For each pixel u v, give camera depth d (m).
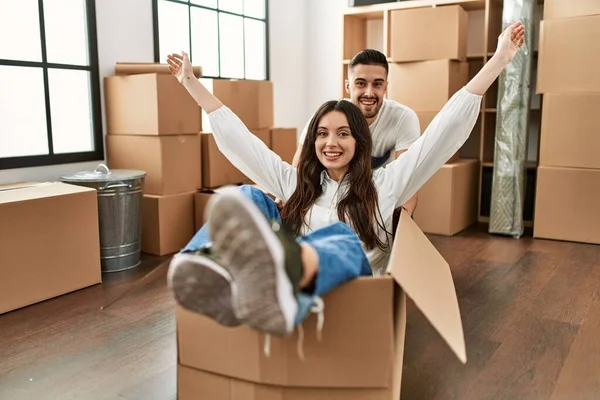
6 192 2.62
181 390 1.39
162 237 3.31
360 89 2.33
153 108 3.20
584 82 3.53
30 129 3.08
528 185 4.11
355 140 1.74
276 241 0.96
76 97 3.31
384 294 1.20
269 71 4.72
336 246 1.24
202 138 3.57
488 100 4.32
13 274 2.44
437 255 1.61
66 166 3.25
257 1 4.55
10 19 2.93
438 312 1.18
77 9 3.25
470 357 2.00
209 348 1.32
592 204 3.61
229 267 1.00
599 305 2.51
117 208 2.98
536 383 1.80
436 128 1.70
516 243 3.68
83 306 2.51
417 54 3.90
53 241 2.59
